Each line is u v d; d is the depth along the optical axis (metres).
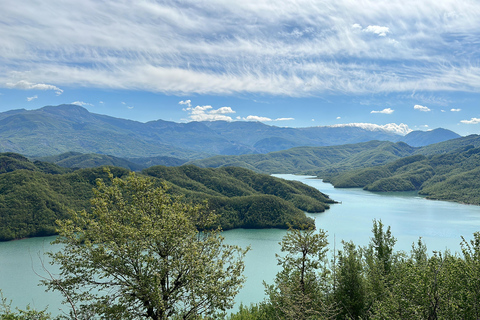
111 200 26.95
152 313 23.33
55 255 23.69
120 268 23.16
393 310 22.44
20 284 97.69
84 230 24.45
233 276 25.58
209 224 28.45
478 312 20.36
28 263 117.12
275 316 33.84
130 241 24.25
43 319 20.70
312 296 31.73
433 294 20.69
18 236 156.25
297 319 26.50
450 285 21.56
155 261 23.80
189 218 27.91
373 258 40.94
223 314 31.27
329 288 34.44
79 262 23.30
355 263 33.06
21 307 81.00
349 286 32.25
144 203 27.48
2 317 20.16
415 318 20.84
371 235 163.50
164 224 24.25
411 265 27.08
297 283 32.91
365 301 31.45
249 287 94.94
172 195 29.31
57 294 89.94
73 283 22.72
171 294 24.41
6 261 120.31
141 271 24.14
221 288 24.72
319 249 33.44
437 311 20.95
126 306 22.84
